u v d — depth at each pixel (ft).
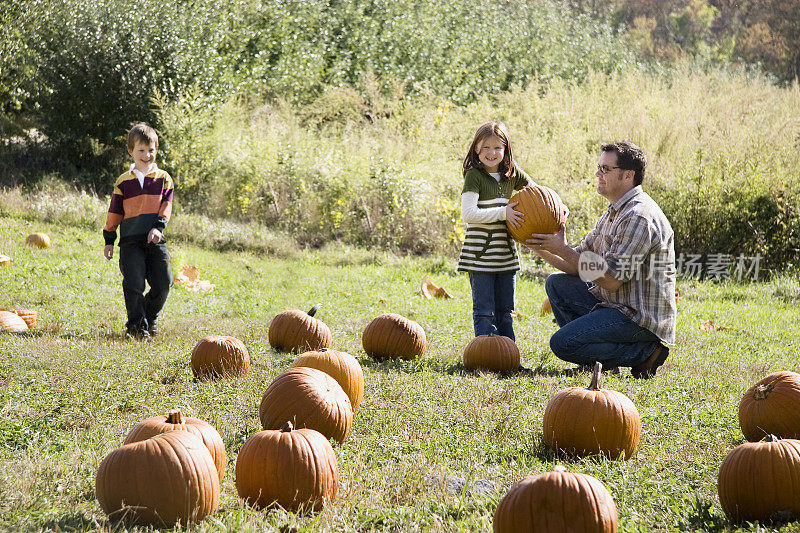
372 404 19.86
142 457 11.99
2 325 28.35
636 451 16.56
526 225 24.75
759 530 12.03
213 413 18.51
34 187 60.59
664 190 57.31
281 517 12.17
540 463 15.47
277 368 23.63
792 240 52.42
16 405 18.24
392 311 37.45
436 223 60.44
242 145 65.62
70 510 12.17
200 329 30.71
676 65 112.27
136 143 28.45
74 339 27.04
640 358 24.14
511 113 77.15
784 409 16.78
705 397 21.48
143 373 22.36
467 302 41.22
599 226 24.86
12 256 43.68
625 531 11.69
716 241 54.08
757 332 35.09
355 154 65.77
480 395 20.76
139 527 11.73
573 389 16.89
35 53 63.93
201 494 12.14
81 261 44.62
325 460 13.33
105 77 63.57
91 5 65.05
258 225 61.52
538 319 36.32
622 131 65.82
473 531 11.99
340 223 61.72
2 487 12.85
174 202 61.21
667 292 23.50
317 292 41.96
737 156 57.82
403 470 14.62
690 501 13.42
